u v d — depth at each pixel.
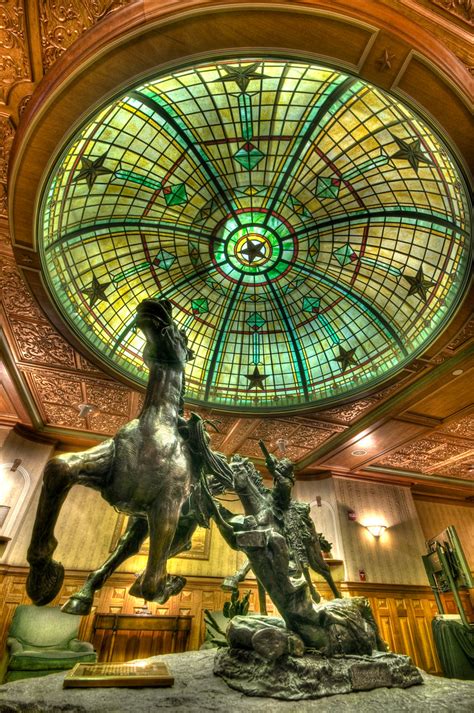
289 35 3.26
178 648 7.86
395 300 7.02
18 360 6.67
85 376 7.11
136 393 7.47
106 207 5.84
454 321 5.69
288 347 8.48
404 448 9.38
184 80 4.50
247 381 8.62
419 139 4.63
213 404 8.05
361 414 8.05
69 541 8.46
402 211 5.88
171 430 2.60
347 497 10.59
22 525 8.05
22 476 8.45
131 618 7.65
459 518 12.55
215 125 5.16
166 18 3.07
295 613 2.79
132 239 6.54
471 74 3.32
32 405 7.99
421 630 9.37
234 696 2.31
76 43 3.15
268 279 7.57
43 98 3.45
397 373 6.88
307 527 4.25
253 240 6.88
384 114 4.68
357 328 7.80
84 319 6.57
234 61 4.23
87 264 6.38
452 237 5.50
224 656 2.86
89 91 3.50
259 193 6.19
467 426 8.23
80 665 2.80
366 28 3.16
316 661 2.63
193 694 2.32
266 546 2.86
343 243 6.73
